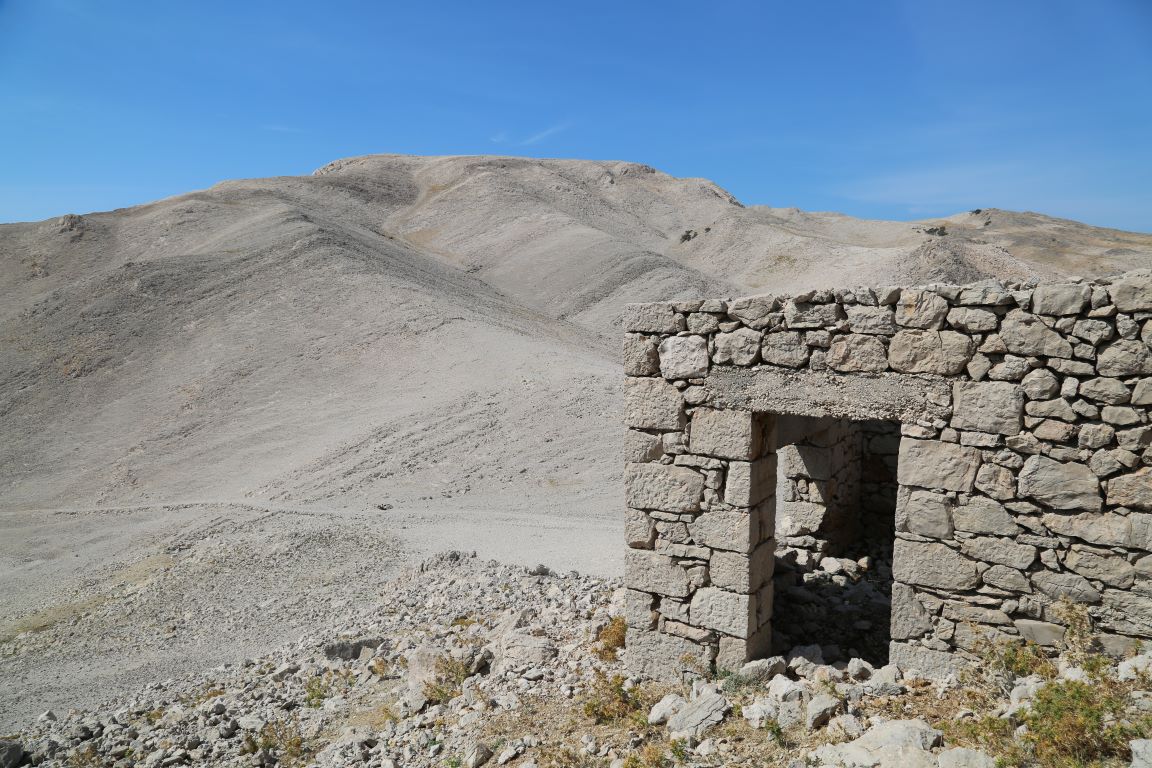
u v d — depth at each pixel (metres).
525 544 22.98
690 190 145.00
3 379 50.50
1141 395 6.03
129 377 50.97
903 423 7.07
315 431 40.72
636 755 6.88
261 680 12.63
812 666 7.77
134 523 31.25
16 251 81.19
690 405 8.12
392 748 8.60
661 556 8.41
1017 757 5.32
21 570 26.95
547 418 37.12
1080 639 6.33
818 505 11.27
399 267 68.25
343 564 23.03
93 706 14.02
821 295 7.27
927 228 112.81
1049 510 6.50
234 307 58.59
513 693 9.09
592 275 80.25
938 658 7.09
